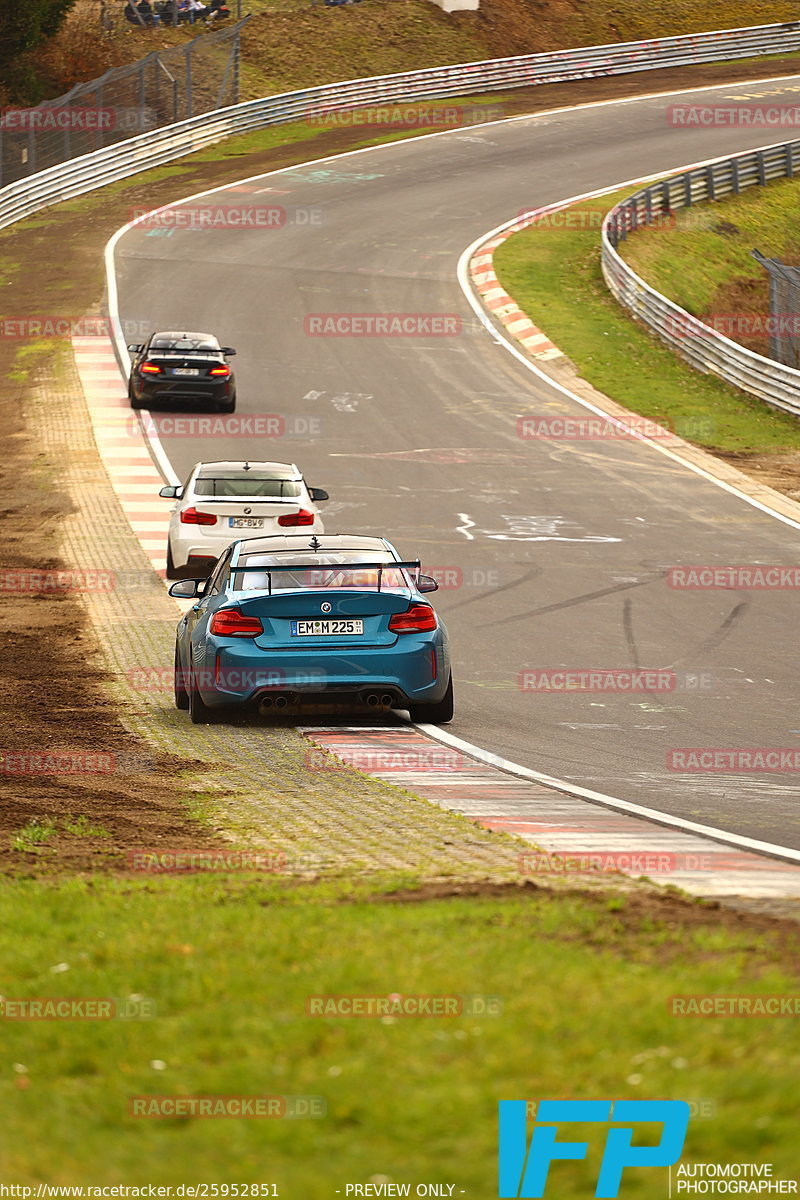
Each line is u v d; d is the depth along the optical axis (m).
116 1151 13.34
